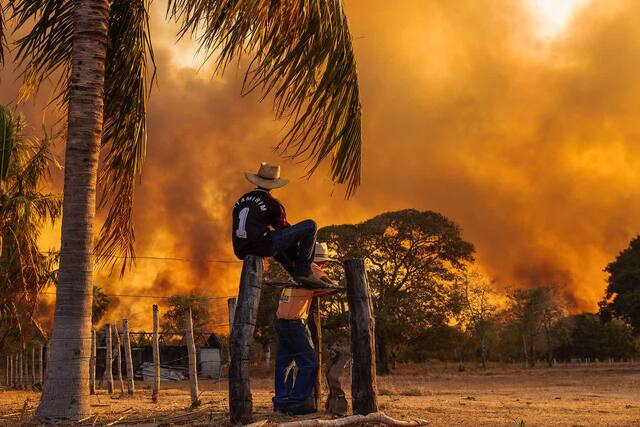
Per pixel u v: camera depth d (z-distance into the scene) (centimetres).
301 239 685
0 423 734
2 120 2022
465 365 7544
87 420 723
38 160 2131
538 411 1009
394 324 5188
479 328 6762
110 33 962
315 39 727
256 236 661
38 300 2170
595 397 1788
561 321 7700
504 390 2469
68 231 761
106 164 959
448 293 5459
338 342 762
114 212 959
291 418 718
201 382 3366
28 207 2000
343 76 748
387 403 943
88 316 755
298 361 763
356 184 769
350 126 754
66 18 913
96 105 795
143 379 3797
